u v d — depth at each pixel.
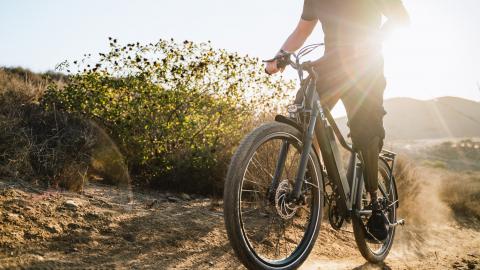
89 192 3.61
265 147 2.94
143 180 4.50
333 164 2.74
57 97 4.91
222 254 2.91
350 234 4.05
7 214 2.73
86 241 2.66
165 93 4.73
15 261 2.23
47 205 3.02
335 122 2.82
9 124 4.02
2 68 7.49
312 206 2.77
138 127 4.64
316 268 2.96
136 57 4.84
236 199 2.20
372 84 2.74
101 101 4.64
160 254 2.71
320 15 2.81
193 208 3.82
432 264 3.66
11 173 3.44
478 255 4.25
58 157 3.81
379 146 2.92
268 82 5.22
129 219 3.15
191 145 4.68
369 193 3.10
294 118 2.56
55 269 2.24
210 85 4.98
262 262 2.40
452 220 6.22
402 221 3.64
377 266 3.32
